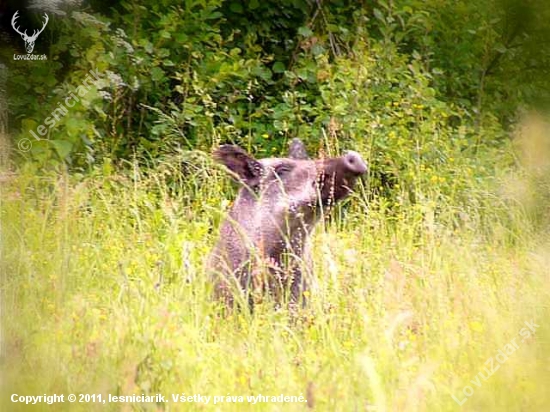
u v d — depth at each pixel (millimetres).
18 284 18219
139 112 27797
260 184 19266
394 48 28281
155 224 21672
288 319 17719
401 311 16984
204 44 28609
